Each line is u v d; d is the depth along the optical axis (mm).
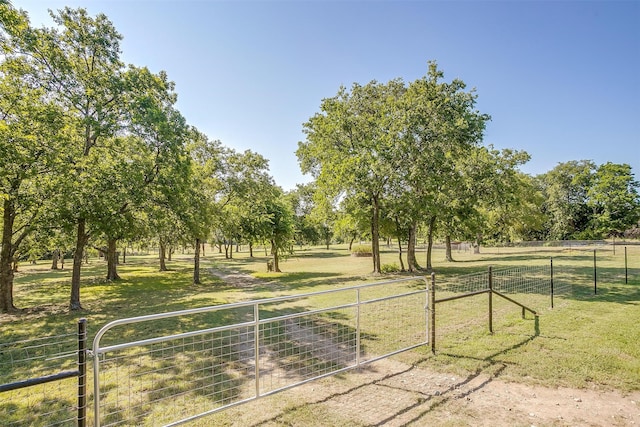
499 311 8734
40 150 10398
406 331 7070
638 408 3912
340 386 4523
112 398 4324
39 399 4438
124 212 14148
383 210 20172
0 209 12758
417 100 17312
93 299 14914
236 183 21406
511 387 4441
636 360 5281
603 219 45656
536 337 6465
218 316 9641
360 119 18562
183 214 16516
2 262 12461
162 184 14023
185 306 11961
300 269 26672
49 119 10547
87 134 12930
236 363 5438
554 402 4047
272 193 23844
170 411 3922
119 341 7406
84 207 12039
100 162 12781
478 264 24031
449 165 17719
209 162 20766
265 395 3984
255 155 22141
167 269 31531
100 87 12984
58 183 10992
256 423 3615
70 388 4789
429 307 6180
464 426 3523
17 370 5766
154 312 11125
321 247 79875
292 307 10648
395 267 22188
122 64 13812
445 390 4375
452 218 22969
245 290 15719
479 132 19719
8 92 10211
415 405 3982
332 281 17734
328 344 6336
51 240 15180
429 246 21781
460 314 8484
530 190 36938
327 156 19281
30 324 10031
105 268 35031
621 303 9469
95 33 13125
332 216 22156
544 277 15156
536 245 41500
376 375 4871
